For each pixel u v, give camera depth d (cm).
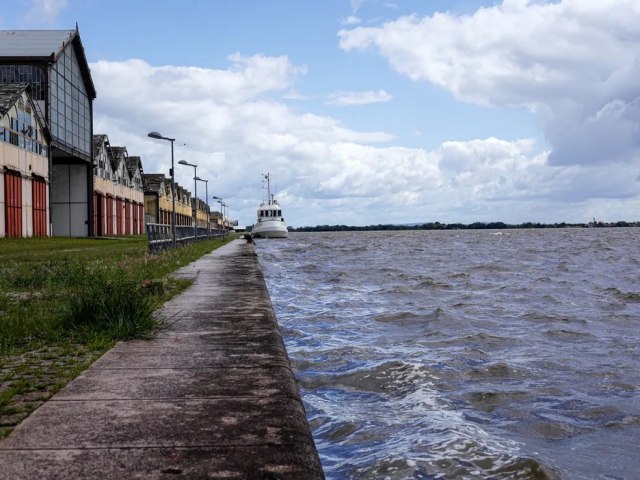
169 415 433
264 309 1028
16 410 443
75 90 5053
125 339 739
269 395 488
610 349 1064
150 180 9044
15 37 4744
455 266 3541
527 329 1279
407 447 559
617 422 654
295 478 321
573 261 4144
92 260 2256
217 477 321
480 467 518
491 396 749
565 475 513
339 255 5075
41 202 4309
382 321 1395
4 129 3678
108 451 361
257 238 10194
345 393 761
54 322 816
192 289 1380
